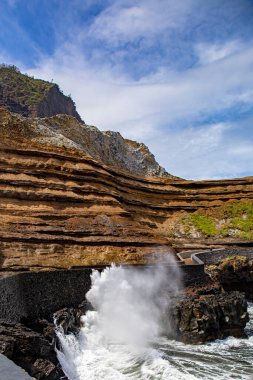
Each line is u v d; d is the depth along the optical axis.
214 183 65.62
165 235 54.72
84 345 23.81
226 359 24.14
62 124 60.69
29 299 21.05
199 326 27.50
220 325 29.33
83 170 44.56
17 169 40.00
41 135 51.25
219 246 52.97
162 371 21.19
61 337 21.38
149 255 38.69
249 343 28.03
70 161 44.97
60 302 23.95
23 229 34.69
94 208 41.91
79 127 63.47
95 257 35.53
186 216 60.31
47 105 161.12
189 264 38.34
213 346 26.84
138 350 24.48
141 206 56.66
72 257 34.62
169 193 62.06
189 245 52.69
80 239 36.25
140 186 58.69
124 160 73.50
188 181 65.12
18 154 41.44
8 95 154.88
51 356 18.06
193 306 28.16
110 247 37.12
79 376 19.94
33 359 17.06
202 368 22.33
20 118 51.94
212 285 36.03
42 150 43.62
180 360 23.56
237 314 30.27
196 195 63.72
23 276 20.92
